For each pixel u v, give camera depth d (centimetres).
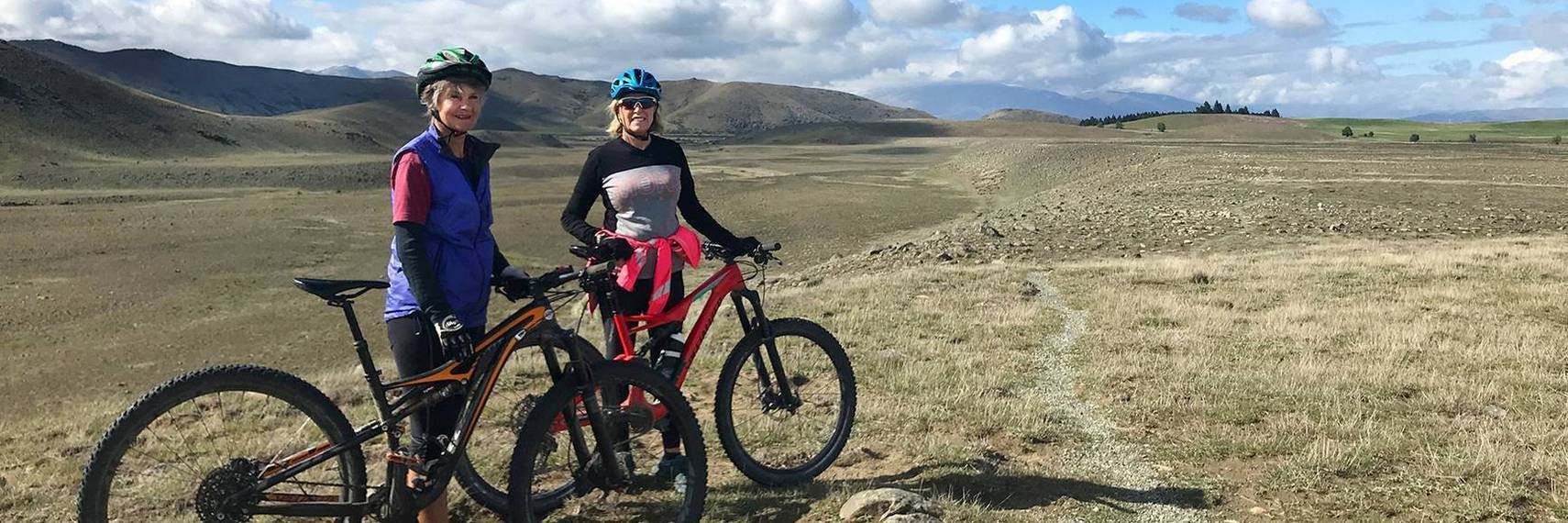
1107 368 772
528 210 6272
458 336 347
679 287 476
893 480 500
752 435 547
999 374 749
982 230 3027
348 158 16012
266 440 545
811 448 531
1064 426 607
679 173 480
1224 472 512
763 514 456
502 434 580
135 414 331
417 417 383
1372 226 2797
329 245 4644
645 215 470
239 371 349
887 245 4147
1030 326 1020
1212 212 3325
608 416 411
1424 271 1504
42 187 9900
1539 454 504
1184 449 546
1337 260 1734
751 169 11419
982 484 493
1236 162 6225
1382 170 5147
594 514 452
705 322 475
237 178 10762
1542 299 1169
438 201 363
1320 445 527
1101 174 6800
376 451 544
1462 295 1214
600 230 465
